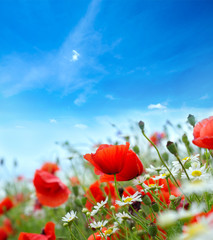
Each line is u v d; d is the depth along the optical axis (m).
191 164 0.22
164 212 0.22
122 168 0.24
